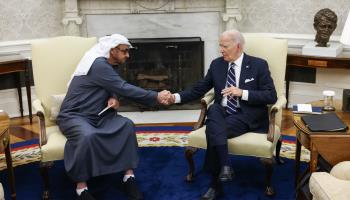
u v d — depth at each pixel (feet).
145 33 13.87
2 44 12.72
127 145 8.06
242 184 8.60
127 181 8.21
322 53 11.83
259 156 7.83
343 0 12.42
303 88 13.55
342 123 6.88
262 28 13.80
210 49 14.07
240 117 8.20
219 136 7.73
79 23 13.26
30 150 10.54
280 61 8.75
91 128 7.79
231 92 8.12
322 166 7.30
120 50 8.25
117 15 13.65
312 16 12.98
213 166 7.93
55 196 8.27
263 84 8.31
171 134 11.55
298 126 7.15
